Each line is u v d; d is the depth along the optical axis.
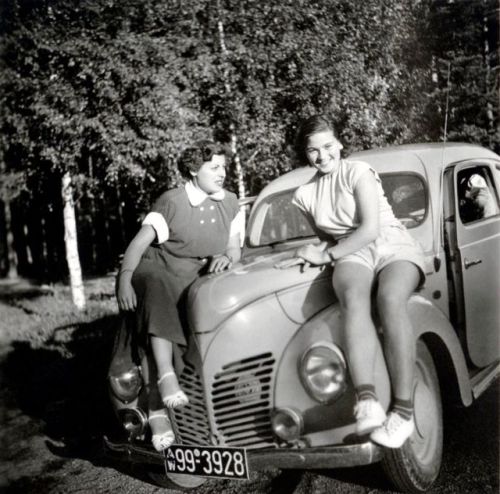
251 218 4.06
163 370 2.74
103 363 5.11
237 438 2.72
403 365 2.46
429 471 2.84
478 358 3.69
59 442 4.25
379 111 7.84
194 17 7.22
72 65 7.16
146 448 2.91
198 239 3.01
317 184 3.05
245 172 8.10
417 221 3.46
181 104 7.16
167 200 2.98
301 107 7.34
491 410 3.72
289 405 2.57
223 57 7.20
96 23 7.21
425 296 3.20
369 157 3.95
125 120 7.18
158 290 2.82
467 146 4.33
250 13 7.20
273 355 2.67
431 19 8.43
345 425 2.48
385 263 2.70
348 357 2.46
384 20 7.70
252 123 7.43
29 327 9.14
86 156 8.70
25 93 7.79
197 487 3.27
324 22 7.34
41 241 23.31
